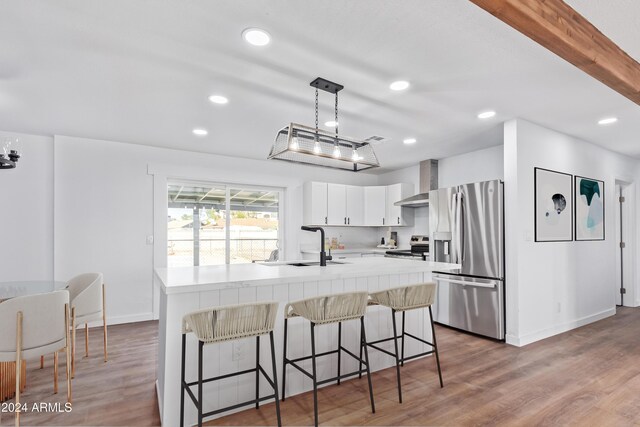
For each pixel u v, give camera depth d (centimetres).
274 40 202
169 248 470
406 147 460
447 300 411
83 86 263
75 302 279
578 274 414
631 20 180
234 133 391
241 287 216
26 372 277
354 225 588
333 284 267
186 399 208
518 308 341
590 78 251
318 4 170
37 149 396
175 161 466
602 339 362
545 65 232
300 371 237
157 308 448
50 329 212
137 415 215
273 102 297
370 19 182
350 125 362
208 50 213
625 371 280
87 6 170
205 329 180
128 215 434
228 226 512
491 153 461
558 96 284
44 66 231
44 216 397
